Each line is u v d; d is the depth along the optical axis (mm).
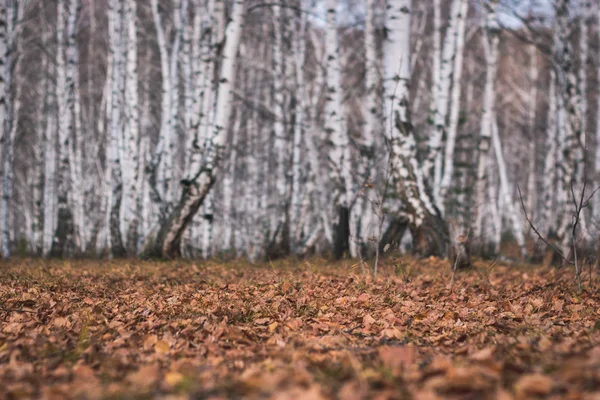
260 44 27969
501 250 24156
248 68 28453
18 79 25703
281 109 22250
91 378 4152
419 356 4781
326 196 27406
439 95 17141
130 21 19828
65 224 20250
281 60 22688
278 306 7219
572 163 17594
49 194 26359
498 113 35219
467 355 4715
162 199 21172
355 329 6145
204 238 18516
